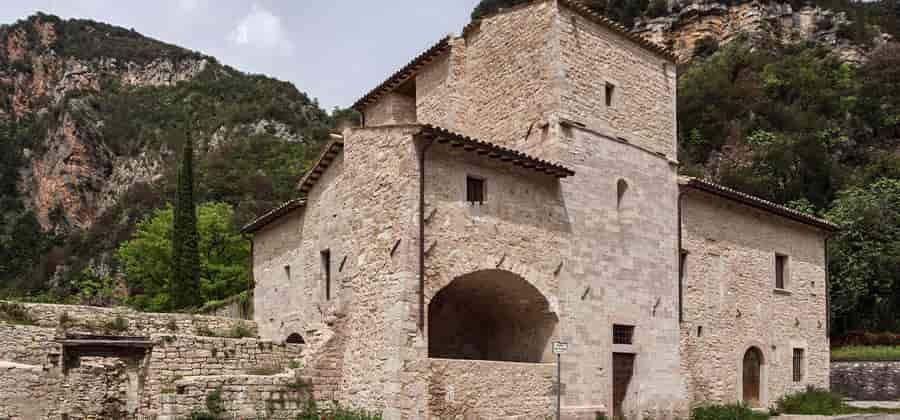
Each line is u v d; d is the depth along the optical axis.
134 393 20.95
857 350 42.53
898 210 50.75
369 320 18.36
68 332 21.95
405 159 18.33
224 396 17.38
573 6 23.03
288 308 26.84
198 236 50.25
